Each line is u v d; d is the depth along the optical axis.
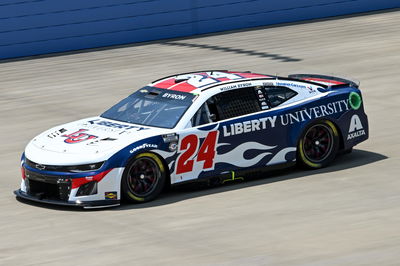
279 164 26.22
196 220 22.28
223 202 23.92
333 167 27.45
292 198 24.12
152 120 25.12
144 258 19.31
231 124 25.20
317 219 22.06
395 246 19.62
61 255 19.75
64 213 23.22
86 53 55.59
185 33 60.94
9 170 28.78
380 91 40.12
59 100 41.06
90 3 57.16
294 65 47.59
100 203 23.25
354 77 43.75
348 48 52.62
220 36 60.00
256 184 25.77
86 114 37.69
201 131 24.69
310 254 19.22
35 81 46.50
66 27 56.62
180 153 24.38
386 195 24.19
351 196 24.17
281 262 18.72
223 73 27.31
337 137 27.33
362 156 28.83
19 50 55.38
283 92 26.59
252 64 48.47
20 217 23.02
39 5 55.53
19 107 39.84
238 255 19.31
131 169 23.69
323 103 27.00
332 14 66.62
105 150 23.48
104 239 20.86
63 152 23.83
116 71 48.41
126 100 26.92
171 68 48.41
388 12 67.19
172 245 20.22
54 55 55.50
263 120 25.77
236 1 62.56
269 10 64.06
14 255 19.88
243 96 25.83
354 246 19.72
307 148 27.00
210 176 24.97
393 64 46.91
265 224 21.73
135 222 22.22
